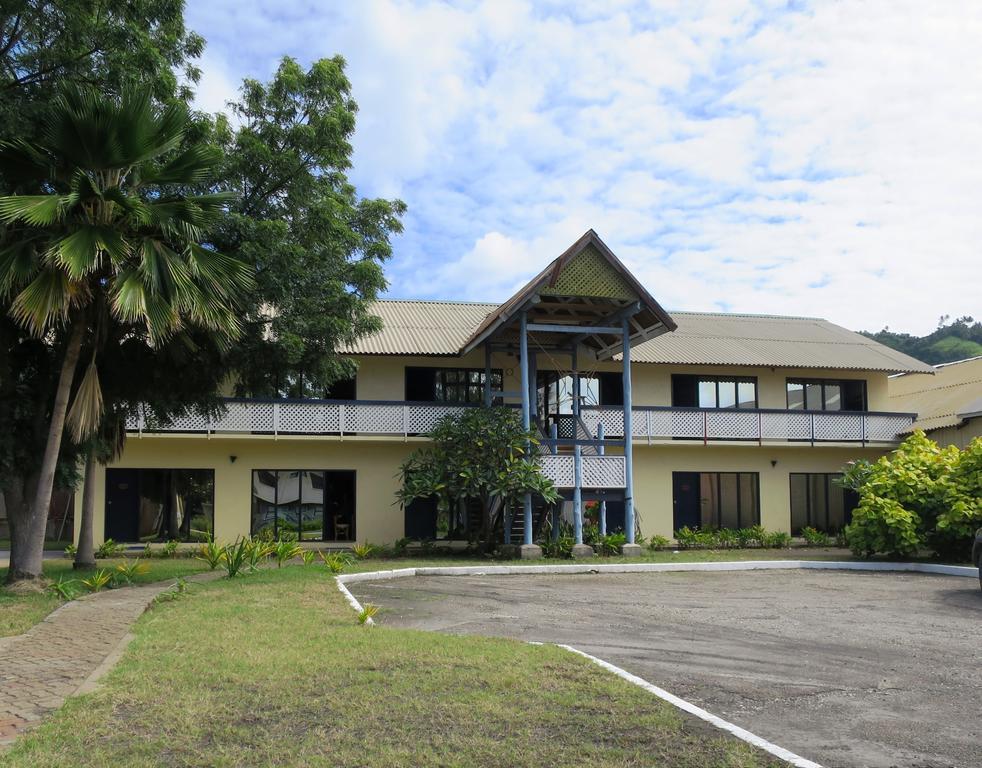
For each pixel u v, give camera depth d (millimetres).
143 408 17375
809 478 26391
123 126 11953
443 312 27156
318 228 14969
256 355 14789
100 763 4836
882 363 26203
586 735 5453
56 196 11414
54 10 12172
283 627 9148
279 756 4992
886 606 12406
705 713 6051
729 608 12102
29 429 13820
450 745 5211
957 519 18328
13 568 13055
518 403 24188
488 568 17094
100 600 11305
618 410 23625
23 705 5945
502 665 7254
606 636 9656
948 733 5852
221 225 13648
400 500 20594
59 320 12523
